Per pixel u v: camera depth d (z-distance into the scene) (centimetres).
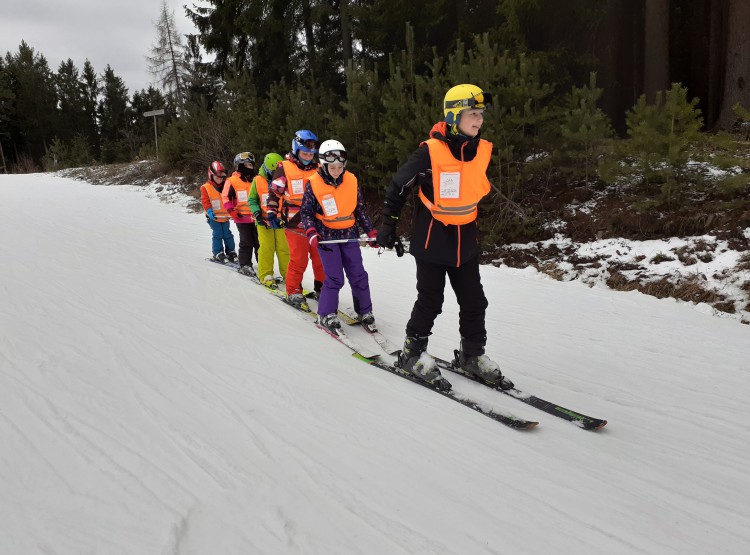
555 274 649
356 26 1285
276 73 1664
